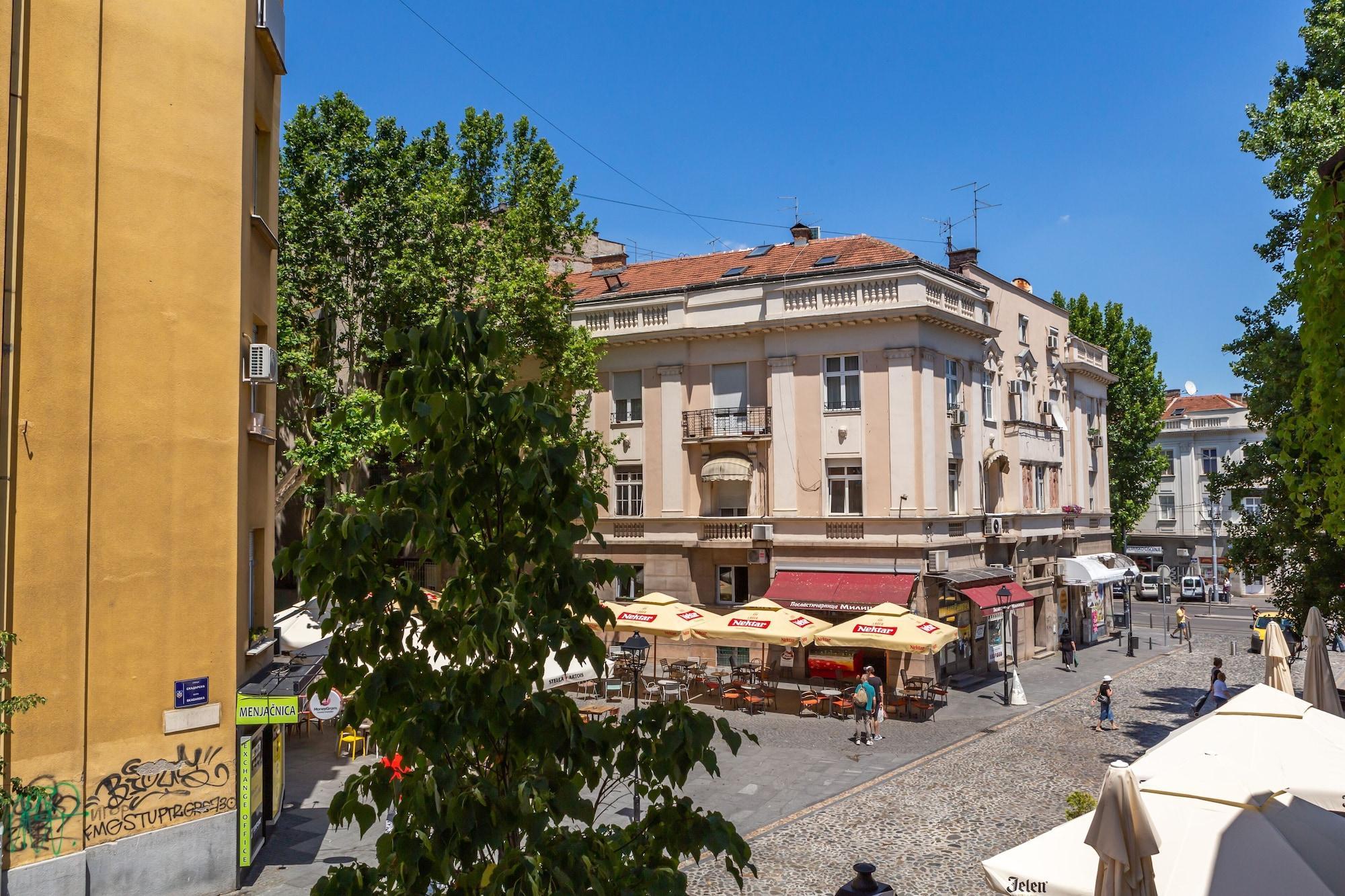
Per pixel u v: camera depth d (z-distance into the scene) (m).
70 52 11.90
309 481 24.97
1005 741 22.25
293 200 24.45
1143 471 53.56
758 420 31.36
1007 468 34.47
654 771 4.25
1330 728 10.10
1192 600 61.59
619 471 33.88
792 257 34.41
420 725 3.71
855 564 29.59
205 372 13.20
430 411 3.92
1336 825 8.10
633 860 4.13
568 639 4.08
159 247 12.77
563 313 29.22
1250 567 22.97
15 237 11.27
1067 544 40.81
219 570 13.20
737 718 25.22
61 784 11.45
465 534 4.15
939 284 30.33
